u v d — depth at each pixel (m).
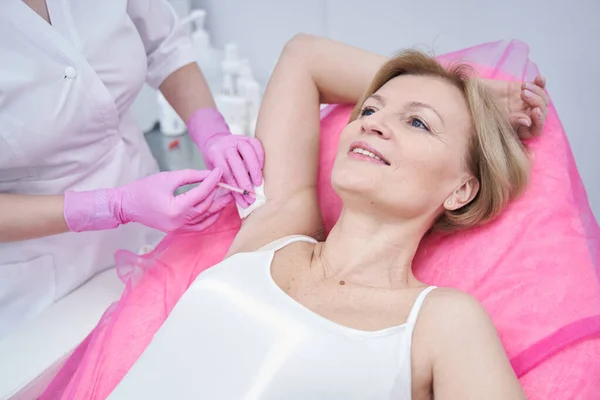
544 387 1.08
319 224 1.40
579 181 1.36
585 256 1.22
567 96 1.84
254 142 1.42
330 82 1.49
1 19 1.26
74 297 1.44
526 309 1.17
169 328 1.11
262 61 2.44
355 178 1.15
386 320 1.09
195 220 1.37
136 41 1.49
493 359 0.99
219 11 2.44
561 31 1.76
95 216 1.31
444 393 1.00
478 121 1.21
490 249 1.27
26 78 1.27
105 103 1.41
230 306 1.09
